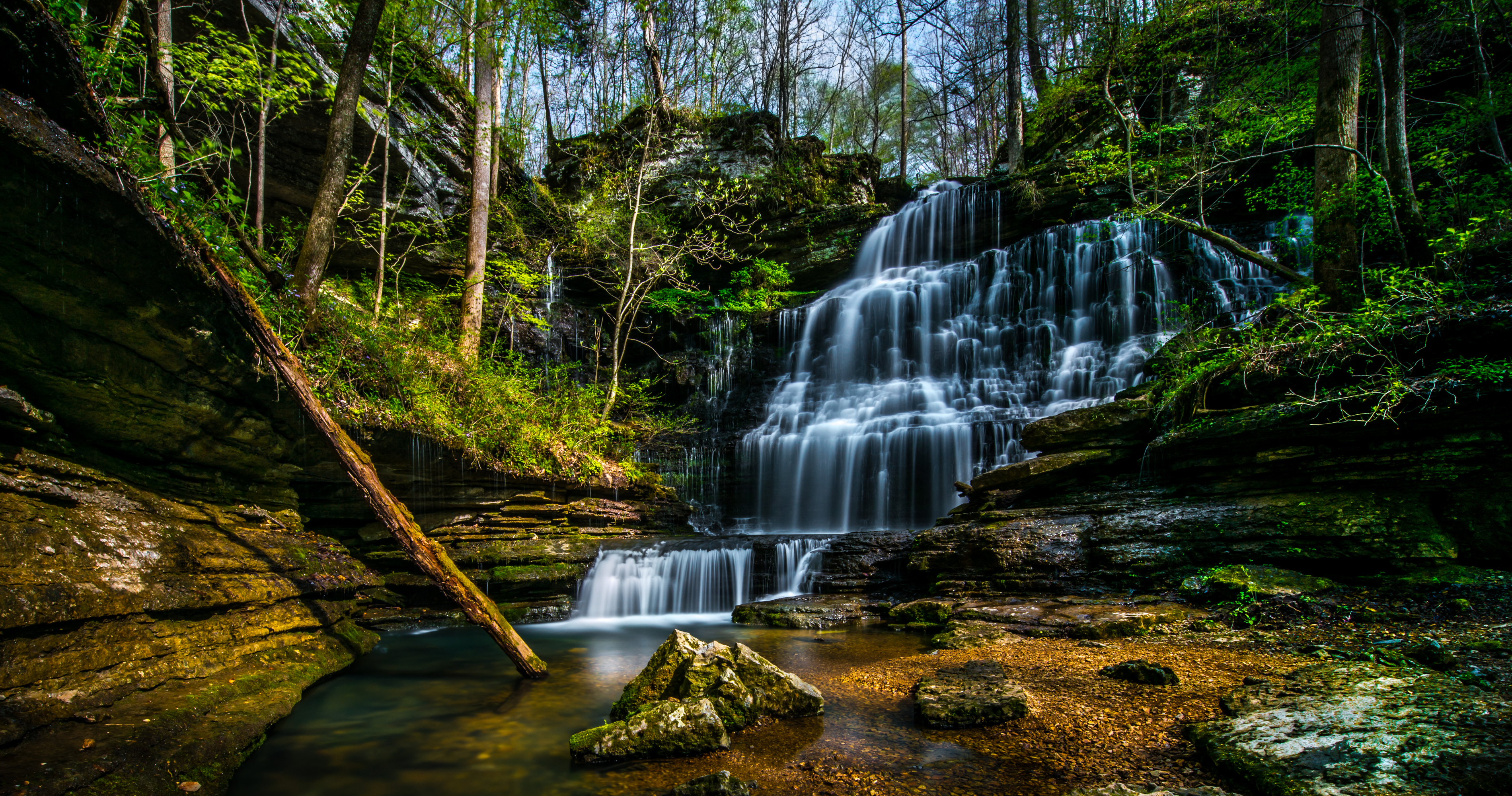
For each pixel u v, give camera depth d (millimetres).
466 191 14453
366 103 11492
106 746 3432
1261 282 13484
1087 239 15750
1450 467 6582
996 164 23641
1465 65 12336
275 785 3928
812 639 7637
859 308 17984
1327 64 9148
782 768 3830
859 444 14094
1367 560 6570
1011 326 16203
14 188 3602
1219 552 7371
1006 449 12492
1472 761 2986
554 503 10914
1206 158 12297
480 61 13008
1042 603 7527
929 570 9102
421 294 13773
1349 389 7102
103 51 6664
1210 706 4250
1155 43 15062
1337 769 3014
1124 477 9094
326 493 8547
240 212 8109
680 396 17812
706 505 15438
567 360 16688
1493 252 8148
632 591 10055
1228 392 8562
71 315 4461
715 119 20375
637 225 17500
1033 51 21172
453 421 9609
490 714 5270
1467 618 5523
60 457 4832
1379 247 9047
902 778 3605
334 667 6191
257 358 6363
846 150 35312
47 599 3721
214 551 5617
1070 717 4266
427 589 9000
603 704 5527
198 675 4648
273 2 9359
